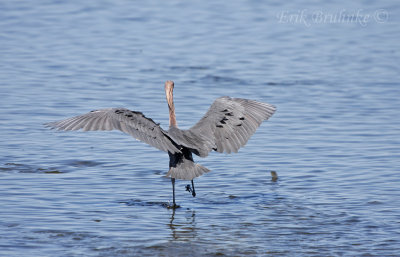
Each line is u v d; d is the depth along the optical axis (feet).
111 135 58.90
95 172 47.37
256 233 35.68
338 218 38.04
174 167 35.50
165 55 92.94
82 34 104.27
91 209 39.52
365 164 49.19
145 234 35.45
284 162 50.24
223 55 93.45
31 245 33.24
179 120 60.59
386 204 40.37
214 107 35.29
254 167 49.21
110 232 35.63
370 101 70.74
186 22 113.60
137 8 124.26
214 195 43.04
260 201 41.57
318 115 65.05
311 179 46.01
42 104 66.49
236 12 122.83
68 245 33.37
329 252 32.73
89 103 67.21
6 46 95.04
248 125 34.06
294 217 38.40
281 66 87.81
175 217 38.52
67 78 78.74
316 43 102.53
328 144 55.01
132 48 96.53
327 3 133.28
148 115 62.44
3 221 36.73
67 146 54.03
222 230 36.24
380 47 100.58
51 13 118.62
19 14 116.88
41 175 46.14
